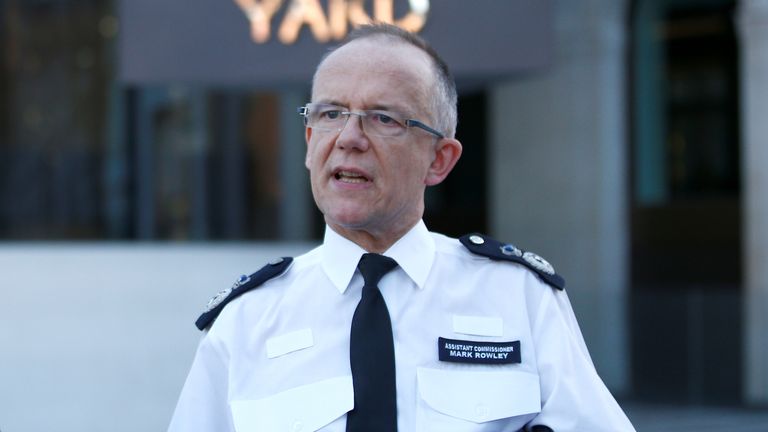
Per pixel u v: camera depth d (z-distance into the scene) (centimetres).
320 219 1152
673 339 1023
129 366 727
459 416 223
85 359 722
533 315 238
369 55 230
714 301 1014
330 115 232
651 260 1282
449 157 242
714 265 1279
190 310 751
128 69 734
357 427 221
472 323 233
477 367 229
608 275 1093
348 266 236
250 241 1139
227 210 1143
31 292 735
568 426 225
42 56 1166
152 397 722
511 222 1135
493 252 244
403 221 236
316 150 233
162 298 746
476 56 691
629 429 231
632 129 1215
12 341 717
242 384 232
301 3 705
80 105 1161
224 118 1144
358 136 226
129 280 751
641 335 1031
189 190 1144
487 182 1329
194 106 1141
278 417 225
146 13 731
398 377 226
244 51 720
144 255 776
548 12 693
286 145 1145
